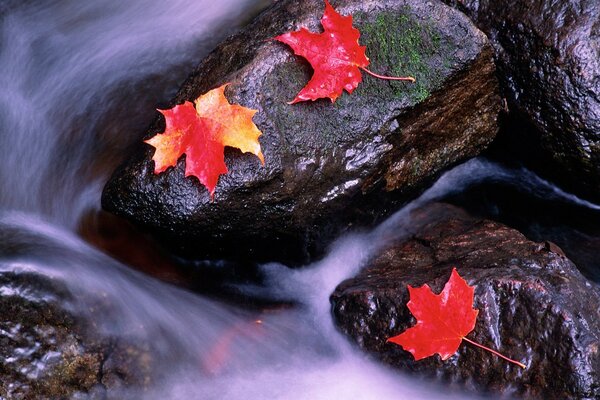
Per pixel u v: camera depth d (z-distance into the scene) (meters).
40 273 2.73
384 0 3.15
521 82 3.39
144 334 2.86
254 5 4.07
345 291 2.98
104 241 3.21
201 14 4.04
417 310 2.63
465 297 2.63
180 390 2.81
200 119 2.79
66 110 3.65
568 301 2.63
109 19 4.02
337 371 2.88
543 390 2.52
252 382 2.85
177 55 3.83
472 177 3.76
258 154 2.76
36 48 3.91
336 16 2.97
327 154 2.96
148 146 2.99
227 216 2.87
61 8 4.07
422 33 3.17
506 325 2.63
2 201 3.40
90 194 3.39
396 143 3.15
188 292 3.11
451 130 3.39
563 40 3.28
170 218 2.86
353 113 3.01
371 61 3.09
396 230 3.41
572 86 3.27
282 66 2.95
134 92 3.68
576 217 3.62
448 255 3.09
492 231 3.19
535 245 2.97
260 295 3.25
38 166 3.52
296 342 3.03
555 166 3.52
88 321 2.77
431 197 3.65
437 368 2.70
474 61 3.24
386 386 2.79
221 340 2.99
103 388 2.73
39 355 2.67
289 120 2.91
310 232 3.08
